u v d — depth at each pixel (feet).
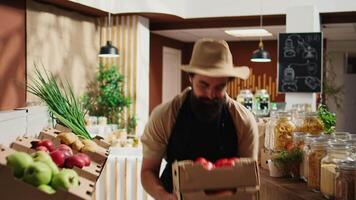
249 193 5.32
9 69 20.70
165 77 35.96
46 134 8.18
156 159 6.66
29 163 5.31
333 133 8.79
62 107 10.64
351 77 40.22
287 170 8.59
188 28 29.63
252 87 36.45
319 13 24.84
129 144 17.47
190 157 6.46
